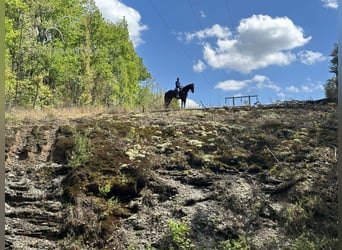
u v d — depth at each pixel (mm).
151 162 8000
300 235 5984
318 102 11789
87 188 6949
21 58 18938
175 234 5875
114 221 6328
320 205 6488
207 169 7859
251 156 8195
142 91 34000
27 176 7461
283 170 7547
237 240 5984
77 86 21422
